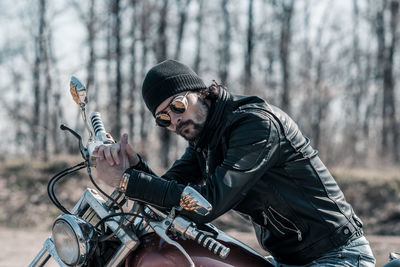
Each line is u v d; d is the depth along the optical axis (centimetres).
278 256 233
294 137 218
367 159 1997
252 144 206
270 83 2064
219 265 200
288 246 225
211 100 229
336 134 2280
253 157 206
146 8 1931
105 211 211
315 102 1978
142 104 1975
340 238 219
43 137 1906
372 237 1000
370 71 2711
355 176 1352
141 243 209
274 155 211
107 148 204
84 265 206
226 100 224
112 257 203
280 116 218
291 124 221
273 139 210
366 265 219
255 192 218
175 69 225
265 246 236
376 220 1162
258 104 220
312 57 2200
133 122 1958
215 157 224
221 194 199
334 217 219
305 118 1961
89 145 211
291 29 2170
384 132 2486
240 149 206
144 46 1938
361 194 1260
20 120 2164
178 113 221
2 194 1266
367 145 2272
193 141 237
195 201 184
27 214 1145
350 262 217
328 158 1705
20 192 1274
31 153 1989
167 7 1978
